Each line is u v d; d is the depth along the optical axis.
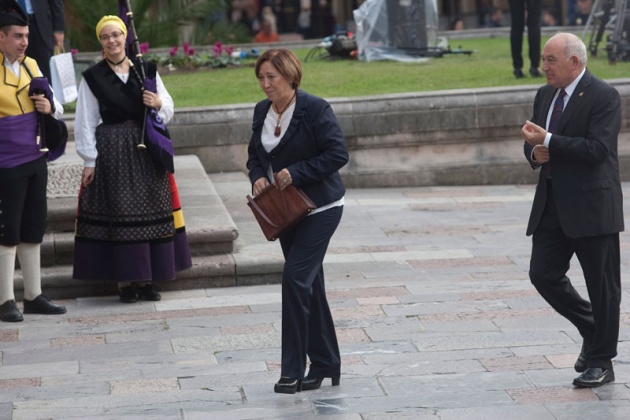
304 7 73.81
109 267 21.41
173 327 19.97
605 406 15.33
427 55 45.91
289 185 15.48
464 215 29.75
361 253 25.69
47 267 22.69
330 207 15.83
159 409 15.58
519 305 20.88
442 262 24.67
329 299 21.67
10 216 20.19
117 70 20.84
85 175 21.12
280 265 22.94
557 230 16.14
